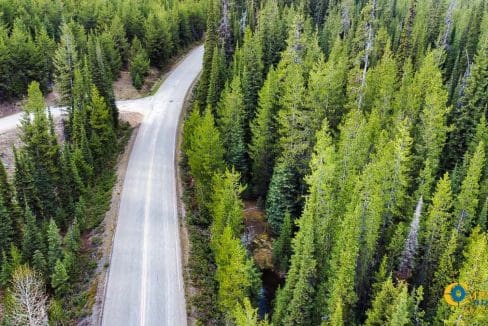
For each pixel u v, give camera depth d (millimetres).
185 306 39000
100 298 39344
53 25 91750
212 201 48594
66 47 74875
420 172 41250
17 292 32844
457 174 44312
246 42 65438
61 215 49219
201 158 50000
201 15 122438
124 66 95938
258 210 54906
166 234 47969
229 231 37062
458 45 72312
